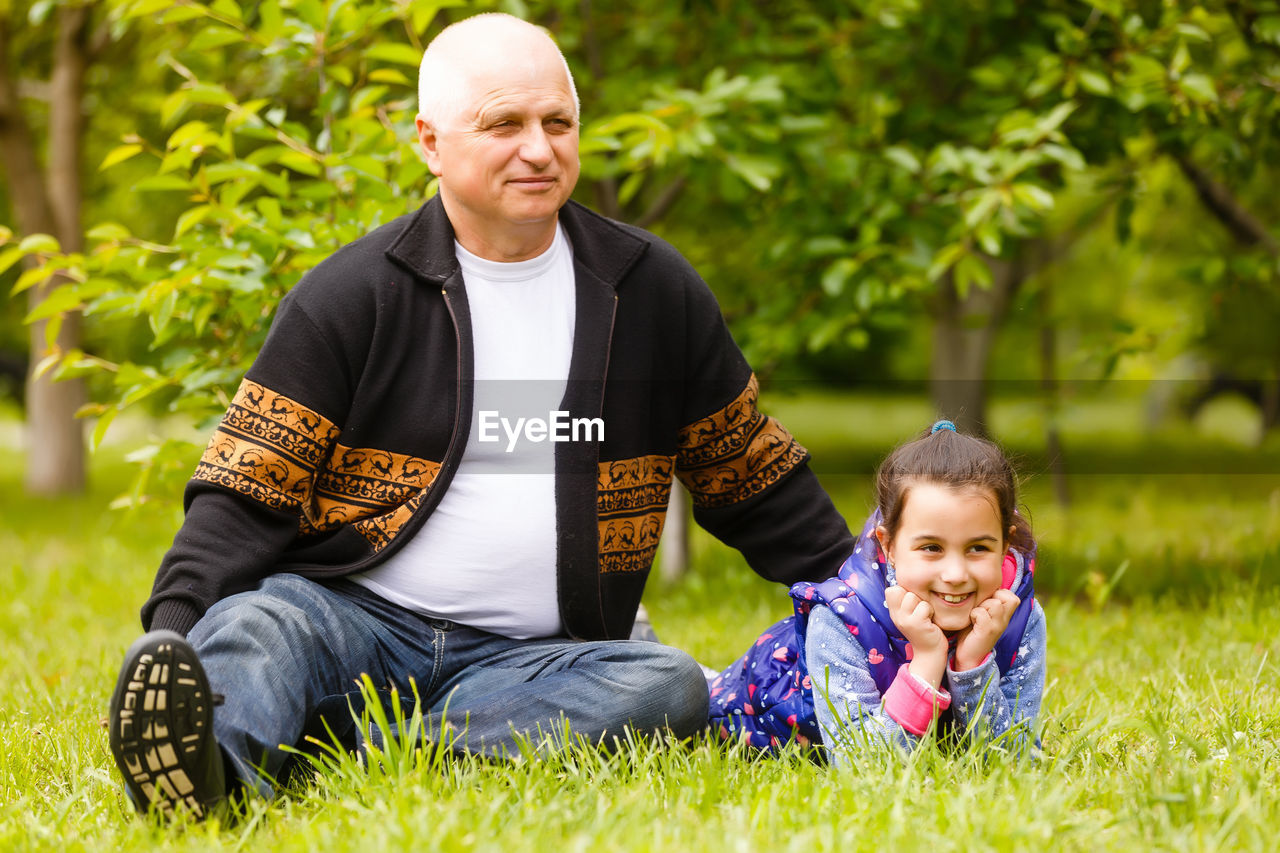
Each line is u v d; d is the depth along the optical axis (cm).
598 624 269
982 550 247
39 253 372
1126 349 559
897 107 590
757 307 617
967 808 202
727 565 691
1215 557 594
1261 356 1377
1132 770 233
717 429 286
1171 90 489
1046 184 537
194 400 371
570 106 257
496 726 241
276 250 349
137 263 369
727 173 531
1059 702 313
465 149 252
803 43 583
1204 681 329
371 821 201
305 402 254
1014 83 553
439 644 261
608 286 270
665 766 228
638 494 275
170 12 373
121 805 225
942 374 1178
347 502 260
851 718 247
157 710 198
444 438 260
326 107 374
